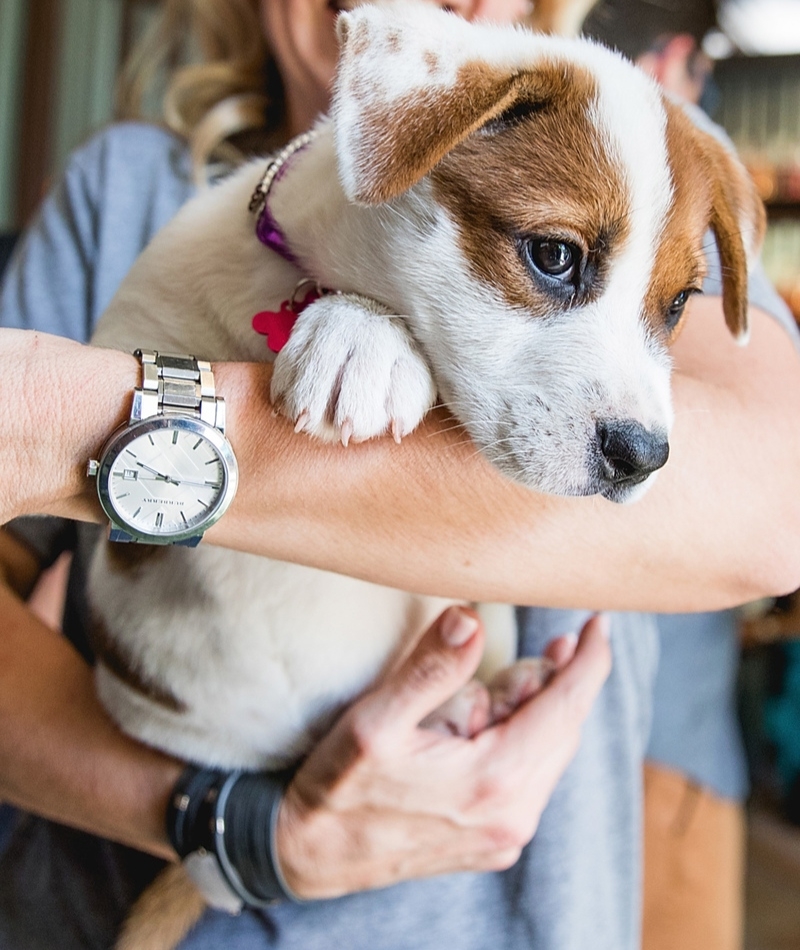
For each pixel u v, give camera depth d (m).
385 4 0.46
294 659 0.51
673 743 0.73
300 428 0.40
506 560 0.42
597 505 0.42
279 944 0.52
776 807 1.48
